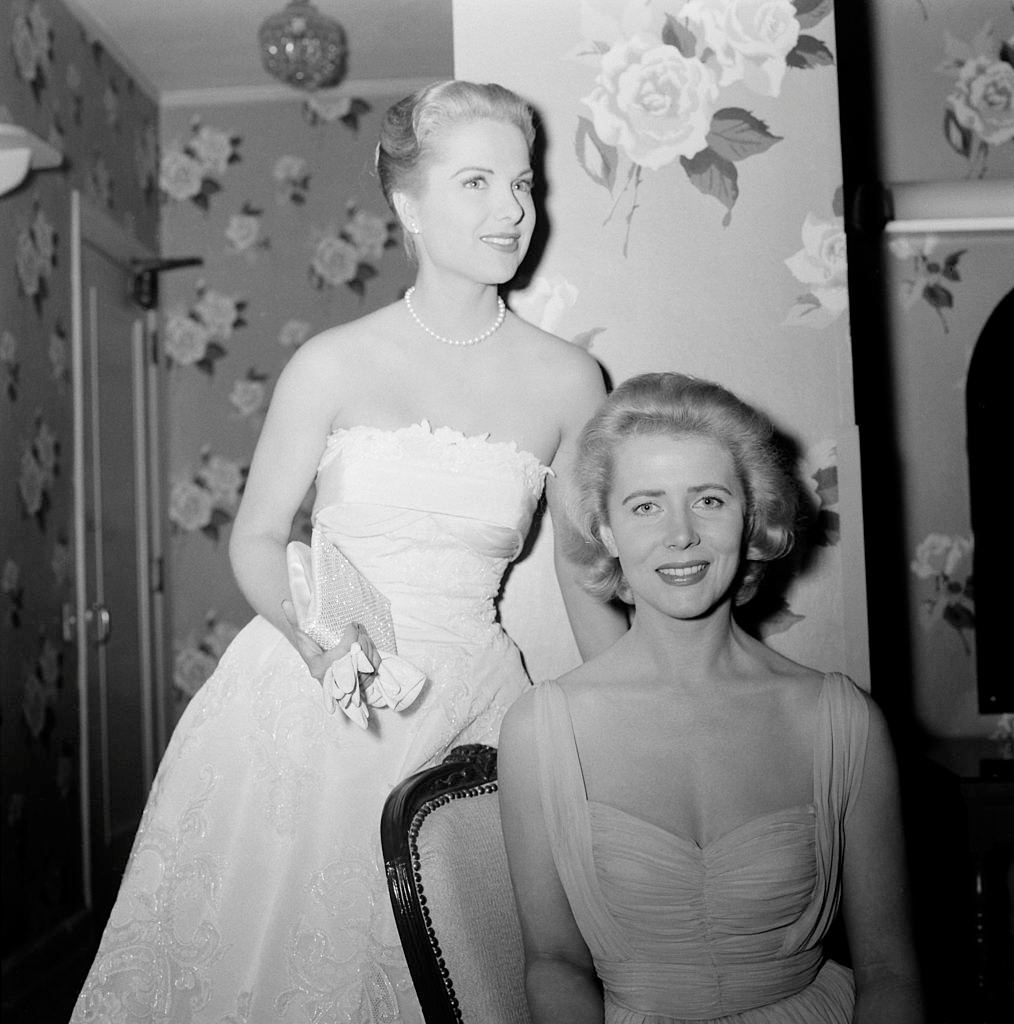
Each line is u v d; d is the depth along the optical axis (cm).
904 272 261
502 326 149
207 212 463
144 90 447
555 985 105
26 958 302
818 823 108
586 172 156
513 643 152
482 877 112
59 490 354
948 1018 221
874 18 263
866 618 153
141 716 421
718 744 110
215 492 459
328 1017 131
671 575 109
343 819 138
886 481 260
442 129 138
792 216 155
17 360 326
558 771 108
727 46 155
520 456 145
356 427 145
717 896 105
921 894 239
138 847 146
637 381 115
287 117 462
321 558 134
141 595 427
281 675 146
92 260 391
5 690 307
